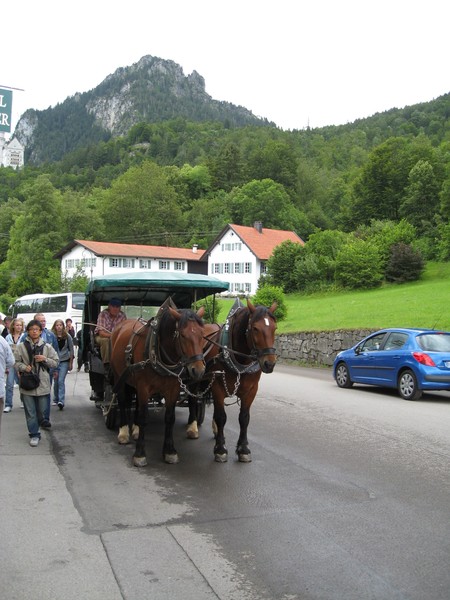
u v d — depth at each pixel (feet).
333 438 30.83
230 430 33.32
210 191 422.82
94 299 39.83
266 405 42.55
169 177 425.28
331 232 191.83
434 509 19.53
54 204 276.62
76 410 41.14
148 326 26.23
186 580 14.40
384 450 28.04
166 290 36.40
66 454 27.81
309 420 36.24
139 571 14.90
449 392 50.88
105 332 32.96
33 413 29.99
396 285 161.99
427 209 257.34
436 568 15.02
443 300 110.63
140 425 25.73
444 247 183.83
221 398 26.18
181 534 17.38
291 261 183.01
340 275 165.58
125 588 14.01
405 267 162.81
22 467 25.30
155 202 345.72
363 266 163.63
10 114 35.22
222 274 237.86
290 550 16.16
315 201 390.42
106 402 33.88
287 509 19.61
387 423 35.09
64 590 13.93
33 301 125.90
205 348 27.50
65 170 640.17
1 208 348.38
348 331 73.67
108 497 21.06
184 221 355.77
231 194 368.68
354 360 51.55
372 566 15.14
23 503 20.38
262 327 24.09
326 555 15.83
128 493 21.53
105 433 32.94
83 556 15.84
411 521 18.42
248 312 25.59
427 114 631.15
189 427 31.32
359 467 24.95
